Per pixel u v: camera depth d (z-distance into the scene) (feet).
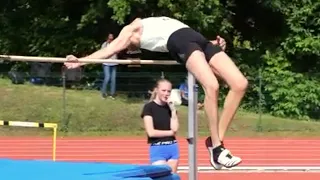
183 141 61.00
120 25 77.10
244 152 55.36
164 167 17.52
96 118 66.03
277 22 82.84
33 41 80.94
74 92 71.61
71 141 60.54
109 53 19.58
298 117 75.87
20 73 74.08
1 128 64.18
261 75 76.79
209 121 17.93
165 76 67.82
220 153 17.93
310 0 78.84
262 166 47.19
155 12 72.84
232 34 83.76
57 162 18.30
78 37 80.38
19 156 51.83
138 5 71.92
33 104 67.00
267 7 79.97
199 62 17.87
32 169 16.79
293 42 79.15
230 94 18.13
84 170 16.66
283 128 69.10
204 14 72.90
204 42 18.44
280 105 75.92
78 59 19.48
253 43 83.56
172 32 18.54
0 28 82.53
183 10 71.87
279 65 79.00
